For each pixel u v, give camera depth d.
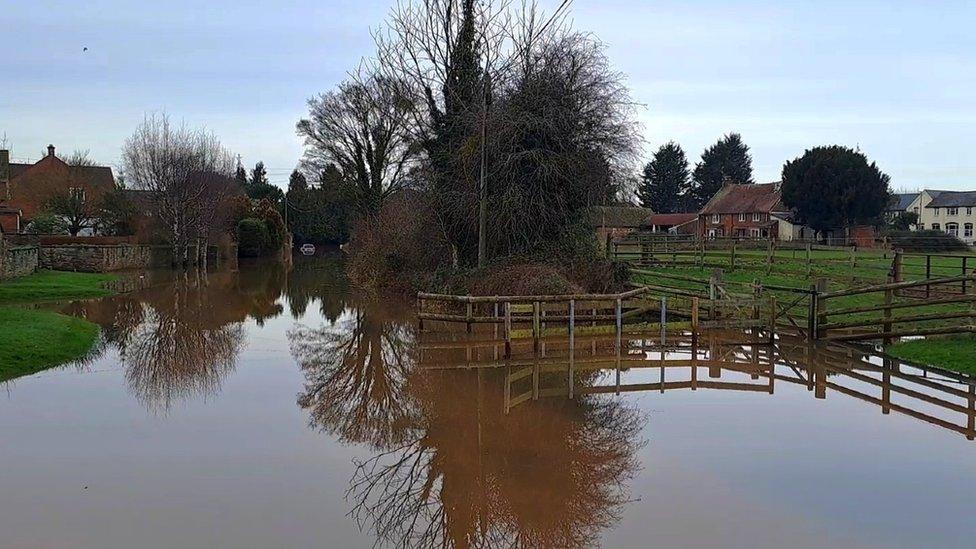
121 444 10.27
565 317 18.11
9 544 7.00
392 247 33.69
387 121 44.03
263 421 11.65
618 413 12.04
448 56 27.73
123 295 32.62
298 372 15.81
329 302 30.31
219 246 61.62
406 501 8.34
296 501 8.28
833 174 62.59
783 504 8.01
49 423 11.27
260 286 38.62
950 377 14.78
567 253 23.64
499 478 9.05
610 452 9.95
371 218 41.59
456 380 14.70
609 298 16.98
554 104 23.61
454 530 7.63
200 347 18.98
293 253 87.06
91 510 7.88
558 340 18.88
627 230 65.94
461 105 26.52
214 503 8.14
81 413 11.91
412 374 15.36
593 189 24.05
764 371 15.47
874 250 44.94
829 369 15.64
